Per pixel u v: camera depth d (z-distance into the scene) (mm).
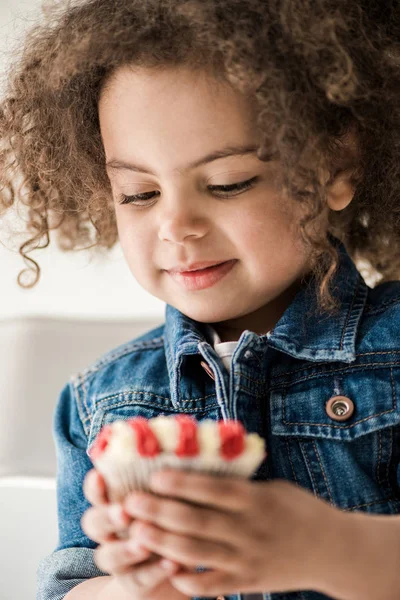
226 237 1001
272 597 978
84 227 1425
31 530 1365
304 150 984
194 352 1083
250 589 748
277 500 714
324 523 740
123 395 1154
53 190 1345
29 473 1390
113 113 1022
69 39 1122
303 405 1062
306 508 729
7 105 1307
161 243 1035
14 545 1360
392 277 1334
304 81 992
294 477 1037
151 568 755
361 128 1094
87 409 1211
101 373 1225
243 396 1048
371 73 1065
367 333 1092
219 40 964
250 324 1137
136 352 1232
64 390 1265
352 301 1127
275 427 1053
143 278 1075
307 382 1072
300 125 982
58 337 1473
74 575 1087
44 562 1119
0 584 1346
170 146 972
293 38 988
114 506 727
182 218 981
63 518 1162
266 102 958
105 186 1247
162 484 681
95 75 1091
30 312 1863
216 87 961
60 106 1204
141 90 984
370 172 1151
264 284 1034
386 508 1018
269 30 989
